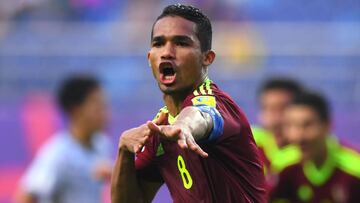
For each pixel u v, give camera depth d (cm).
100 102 2342
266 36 3647
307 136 2212
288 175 2247
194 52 1071
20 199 2367
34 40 3575
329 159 2234
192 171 1109
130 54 3494
